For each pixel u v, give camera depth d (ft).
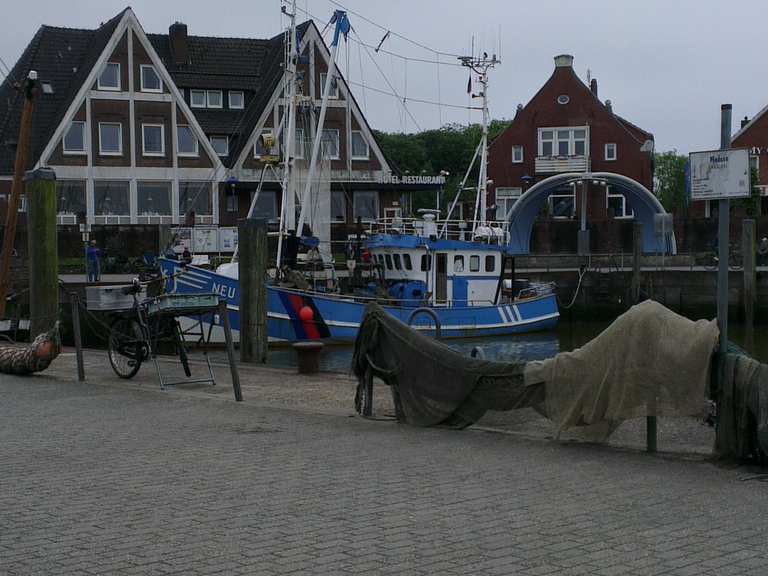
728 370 27.40
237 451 29.89
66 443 31.48
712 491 24.08
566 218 177.99
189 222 142.92
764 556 18.48
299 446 30.78
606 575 17.39
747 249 105.70
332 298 92.68
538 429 33.24
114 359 51.96
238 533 20.40
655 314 28.63
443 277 101.40
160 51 174.29
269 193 161.17
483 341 104.01
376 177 166.40
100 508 22.71
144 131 152.66
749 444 26.96
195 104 168.96
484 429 33.50
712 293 141.18
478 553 18.80
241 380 51.80
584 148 188.44
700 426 32.78
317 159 103.09
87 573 17.79
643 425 33.04
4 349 54.13
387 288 100.99
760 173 181.88
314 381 51.24
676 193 292.40
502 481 25.36
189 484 25.20
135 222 152.25
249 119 166.20
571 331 125.80
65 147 148.25
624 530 20.39
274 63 173.06
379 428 34.45
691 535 19.97
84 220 136.26
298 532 20.44
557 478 25.70
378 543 19.54
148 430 34.09
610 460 28.12
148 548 19.34
